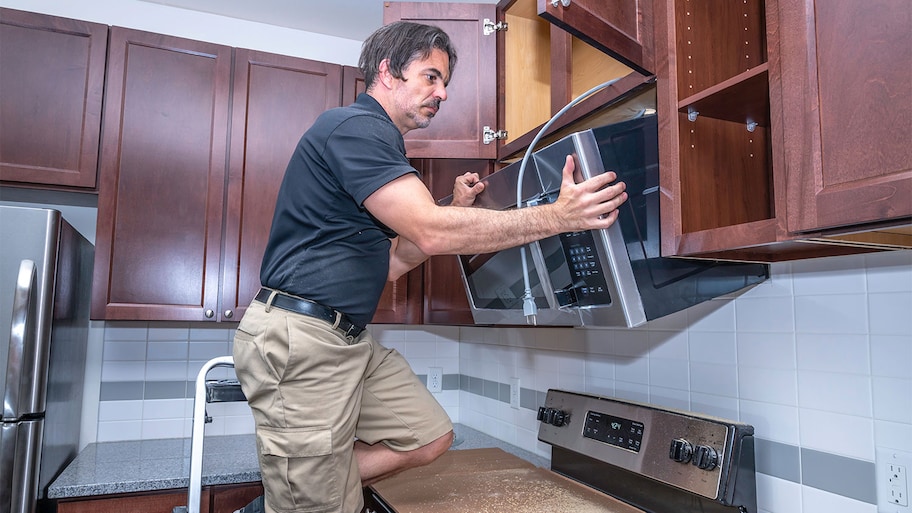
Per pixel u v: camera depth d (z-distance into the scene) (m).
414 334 2.56
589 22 1.04
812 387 1.11
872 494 1.00
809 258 1.12
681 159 1.11
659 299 1.13
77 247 1.78
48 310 1.50
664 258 1.15
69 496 1.54
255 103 1.98
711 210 1.14
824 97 0.82
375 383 1.37
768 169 1.23
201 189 1.90
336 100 2.07
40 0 2.02
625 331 1.61
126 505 1.60
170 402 2.13
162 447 2.00
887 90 0.74
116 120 1.83
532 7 1.78
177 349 2.16
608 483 1.43
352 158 1.10
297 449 1.12
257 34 2.26
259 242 1.95
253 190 1.96
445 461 1.74
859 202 0.76
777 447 1.17
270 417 1.14
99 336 2.07
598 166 1.08
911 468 0.95
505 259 1.41
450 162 2.00
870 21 0.76
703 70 1.16
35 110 1.75
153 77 1.88
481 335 2.43
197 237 1.89
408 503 1.31
